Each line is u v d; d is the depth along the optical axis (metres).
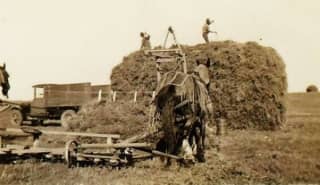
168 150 10.20
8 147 11.74
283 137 14.80
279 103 18.47
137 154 11.66
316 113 18.19
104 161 10.82
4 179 9.39
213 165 10.83
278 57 18.98
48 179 9.46
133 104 16.41
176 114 10.20
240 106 18.67
